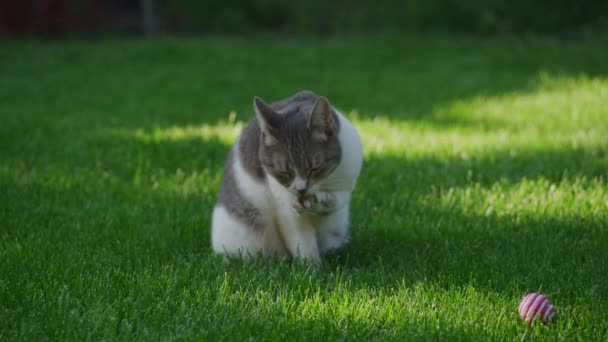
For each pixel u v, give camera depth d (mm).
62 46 17609
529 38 16812
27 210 6148
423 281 4551
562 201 6059
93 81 13828
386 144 8258
